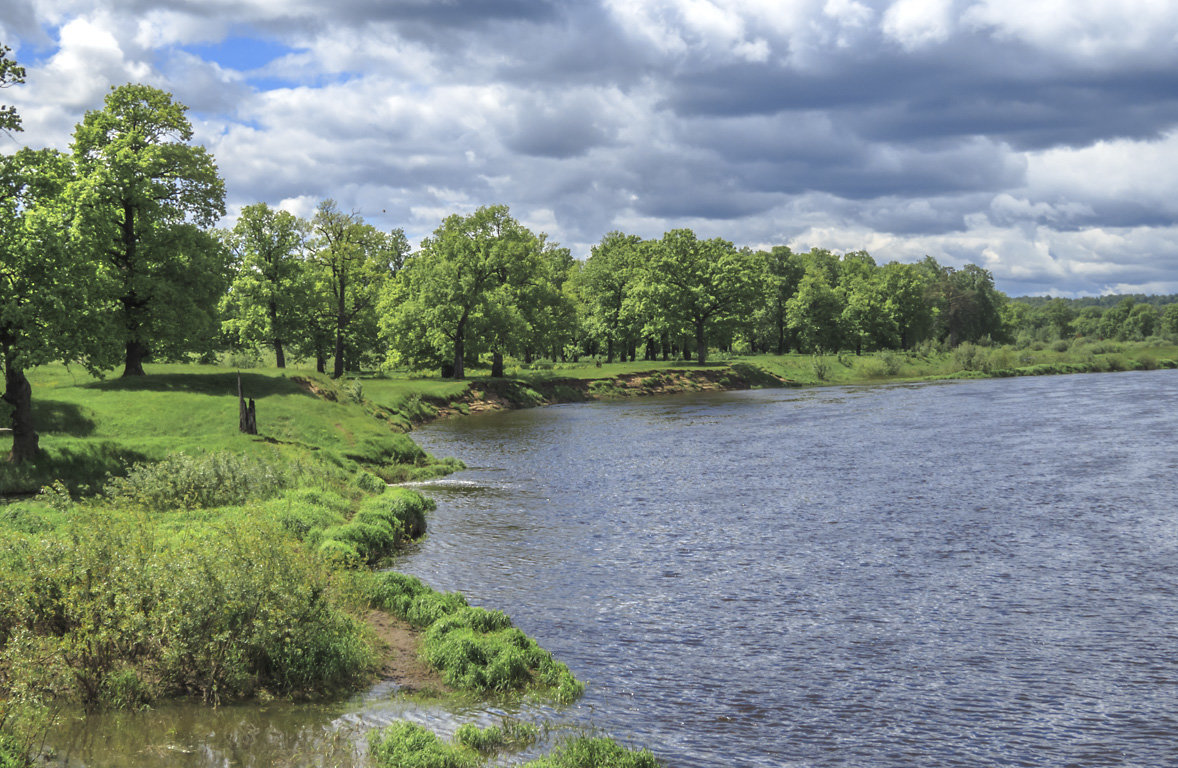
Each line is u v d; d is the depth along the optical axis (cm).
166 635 1294
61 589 1350
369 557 2181
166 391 4516
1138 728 1237
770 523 2619
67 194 4122
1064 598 1828
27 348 2878
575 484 3431
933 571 2055
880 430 5072
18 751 1004
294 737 1142
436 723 1223
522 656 1443
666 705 1323
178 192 4959
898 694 1362
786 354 13712
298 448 3591
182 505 2388
